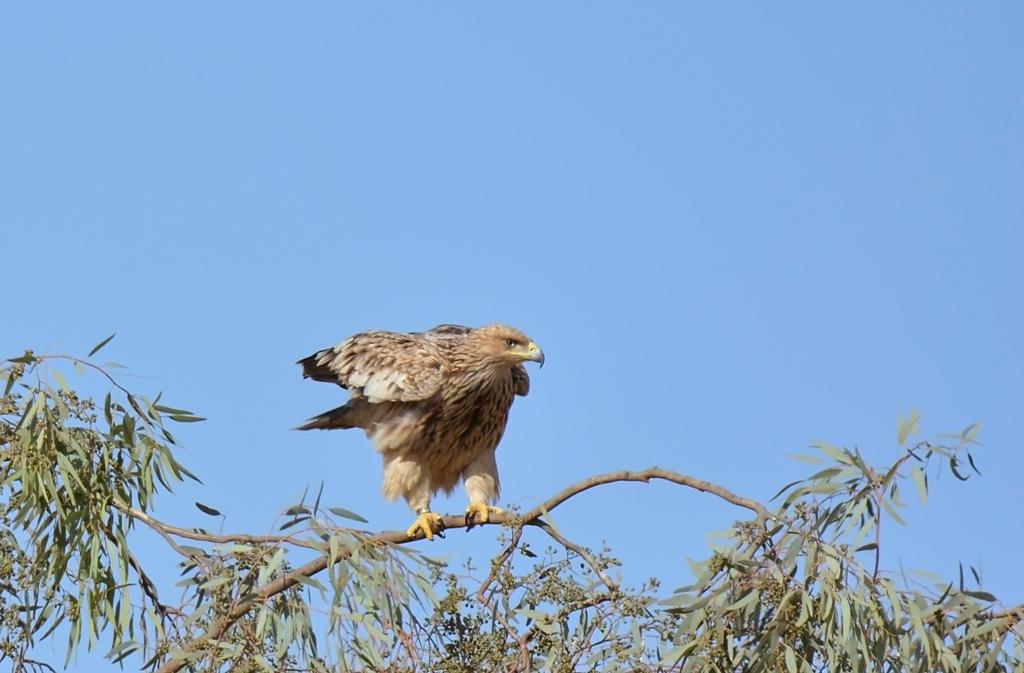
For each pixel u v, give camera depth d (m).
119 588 13.50
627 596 11.80
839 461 12.28
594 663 11.65
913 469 12.08
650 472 12.87
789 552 12.01
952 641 12.21
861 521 12.14
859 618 11.90
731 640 11.95
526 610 11.88
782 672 11.79
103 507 13.63
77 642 13.38
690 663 11.78
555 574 12.04
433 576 12.80
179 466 13.98
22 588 13.20
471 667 11.56
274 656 12.40
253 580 12.84
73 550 13.50
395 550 12.98
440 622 12.09
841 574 11.98
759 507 12.41
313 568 13.27
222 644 12.00
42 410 13.46
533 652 11.82
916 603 12.09
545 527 12.91
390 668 11.64
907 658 11.97
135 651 13.04
